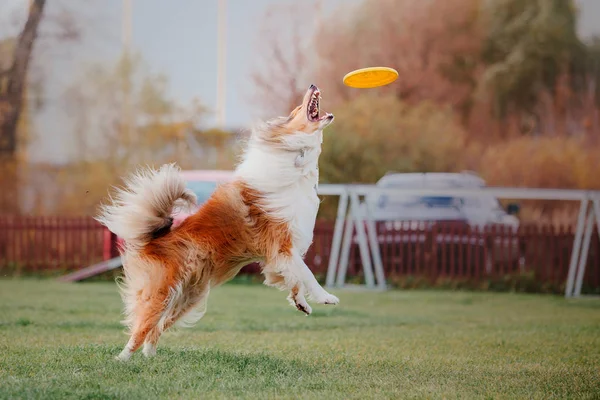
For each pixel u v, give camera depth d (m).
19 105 23.19
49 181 23.25
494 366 7.02
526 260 16.02
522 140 25.19
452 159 22.48
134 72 25.52
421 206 17.66
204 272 6.63
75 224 17.55
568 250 15.83
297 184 6.86
